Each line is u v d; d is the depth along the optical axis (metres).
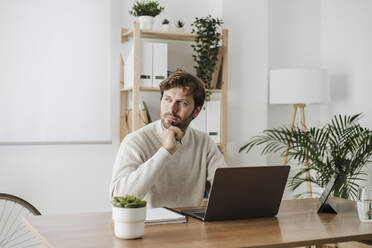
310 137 3.67
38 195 3.40
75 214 1.81
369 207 1.71
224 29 3.68
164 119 2.06
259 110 4.03
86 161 3.54
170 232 1.50
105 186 3.60
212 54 3.62
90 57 3.53
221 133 3.70
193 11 3.94
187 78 2.05
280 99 3.85
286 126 4.43
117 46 3.64
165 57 3.45
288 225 1.65
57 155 3.45
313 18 4.59
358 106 4.16
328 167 3.59
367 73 4.06
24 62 3.32
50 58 3.40
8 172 3.31
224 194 1.68
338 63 4.40
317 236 1.48
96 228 1.55
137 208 1.40
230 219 1.73
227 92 3.90
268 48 4.35
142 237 1.43
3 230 3.29
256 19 4.02
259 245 1.36
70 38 3.46
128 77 3.48
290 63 4.46
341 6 4.36
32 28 3.34
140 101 3.52
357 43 4.17
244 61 3.97
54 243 1.34
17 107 3.30
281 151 4.38
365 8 4.09
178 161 2.19
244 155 3.97
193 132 2.29
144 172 1.82
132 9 3.68
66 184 3.48
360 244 2.11
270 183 1.76
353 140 3.55
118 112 3.65
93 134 3.54
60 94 3.43
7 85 3.27
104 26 3.57
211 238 1.43
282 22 4.43
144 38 3.77
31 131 3.34
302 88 3.77
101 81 3.57
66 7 3.44
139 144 2.08
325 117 4.56
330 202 1.92
